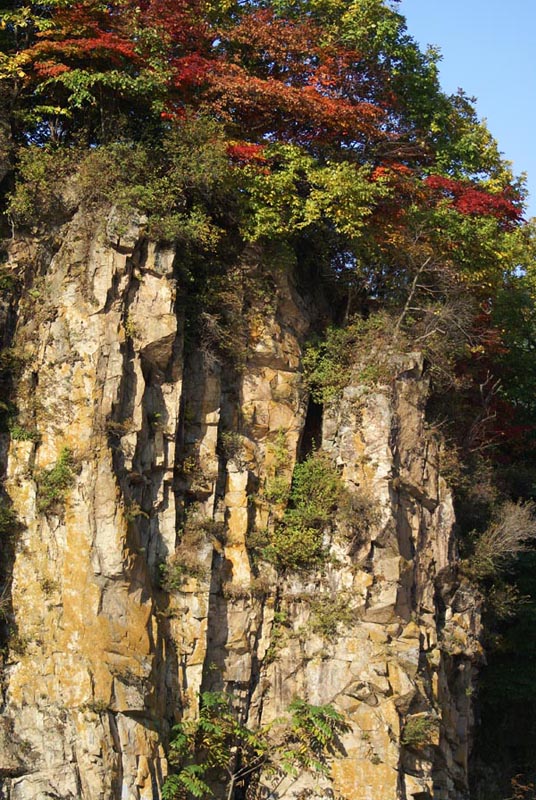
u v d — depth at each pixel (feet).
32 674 87.35
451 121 129.08
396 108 119.85
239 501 98.68
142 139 101.91
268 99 107.14
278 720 96.63
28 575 88.99
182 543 94.07
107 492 87.97
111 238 92.73
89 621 86.84
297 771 95.55
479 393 131.75
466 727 109.40
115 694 86.22
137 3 106.63
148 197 95.09
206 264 101.14
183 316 97.04
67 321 92.07
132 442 90.53
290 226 104.27
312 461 103.19
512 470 133.49
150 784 86.17
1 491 90.58
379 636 98.37
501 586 120.47
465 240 117.80
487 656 124.16
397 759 95.25
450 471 111.24
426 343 109.81
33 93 102.06
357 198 104.94
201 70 104.83
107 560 87.15
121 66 102.42
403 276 114.21
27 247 95.76
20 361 92.68
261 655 98.02
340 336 107.14
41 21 100.99
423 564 105.19
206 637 93.56
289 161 106.52
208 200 101.60
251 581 97.55
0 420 91.86
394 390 104.63
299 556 100.17
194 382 97.81
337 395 104.88
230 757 94.07
